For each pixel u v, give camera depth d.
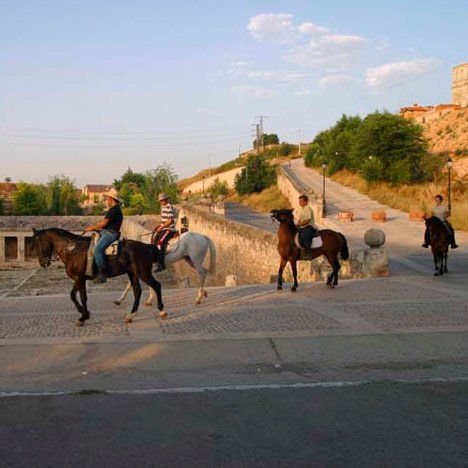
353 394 7.18
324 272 19.16
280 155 130.38
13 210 90.44
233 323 11.18
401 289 15.05
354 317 11.55
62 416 6.44
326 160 76.31
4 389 7.61
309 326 10.80
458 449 5.48
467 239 28.23
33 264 57.84
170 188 89.56
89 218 63.88
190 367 8.58
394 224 36.62
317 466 5.13
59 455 5.38
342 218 38.59
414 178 57.03
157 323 11.34
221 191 98.88
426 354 9.08
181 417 6.38
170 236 12.98
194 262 13.52
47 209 90.38
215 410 6.61
